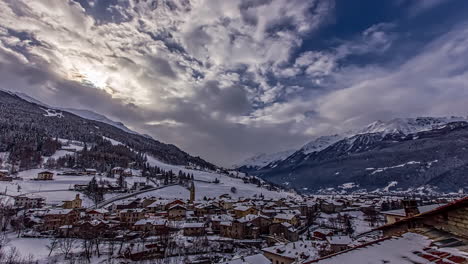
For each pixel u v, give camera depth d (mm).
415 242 11336
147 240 83688
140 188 198625
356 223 132125
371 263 9211
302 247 66688
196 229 95688
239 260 44219
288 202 194375
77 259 64750
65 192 155250
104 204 146125
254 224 105000
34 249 72688
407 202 20547
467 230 11492
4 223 90125
